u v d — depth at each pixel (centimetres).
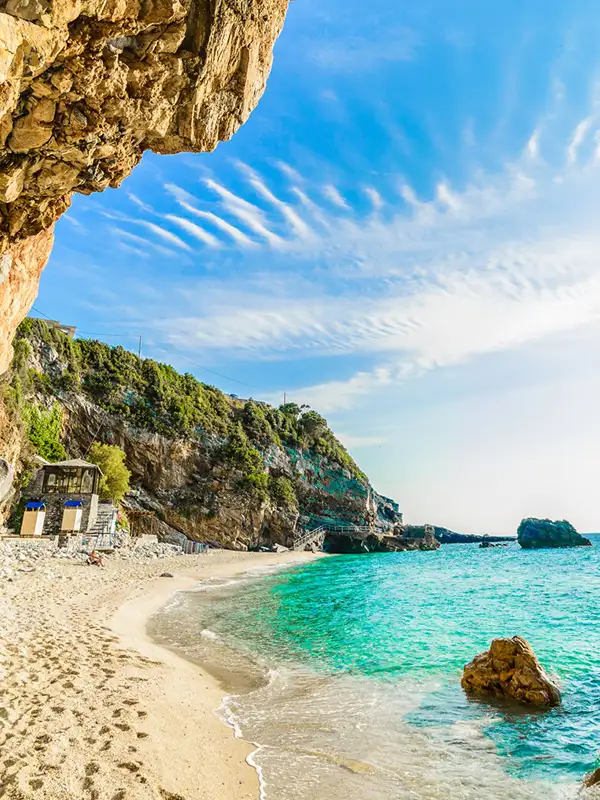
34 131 621
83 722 638
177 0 609
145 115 729
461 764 653
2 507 3191
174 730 692
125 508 5150
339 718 814
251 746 698
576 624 1689
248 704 881
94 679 828
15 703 667
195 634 1458
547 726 774
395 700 902
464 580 3338
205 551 5038
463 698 909
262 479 6356
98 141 698
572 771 628
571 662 1170
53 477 3594
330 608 2073
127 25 593
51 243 988
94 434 5331
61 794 461
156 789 508
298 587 2859
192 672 1045
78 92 617
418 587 2914
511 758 668
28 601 1424
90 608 1500
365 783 598
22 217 767
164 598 2056
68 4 497
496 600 2339
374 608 2080
